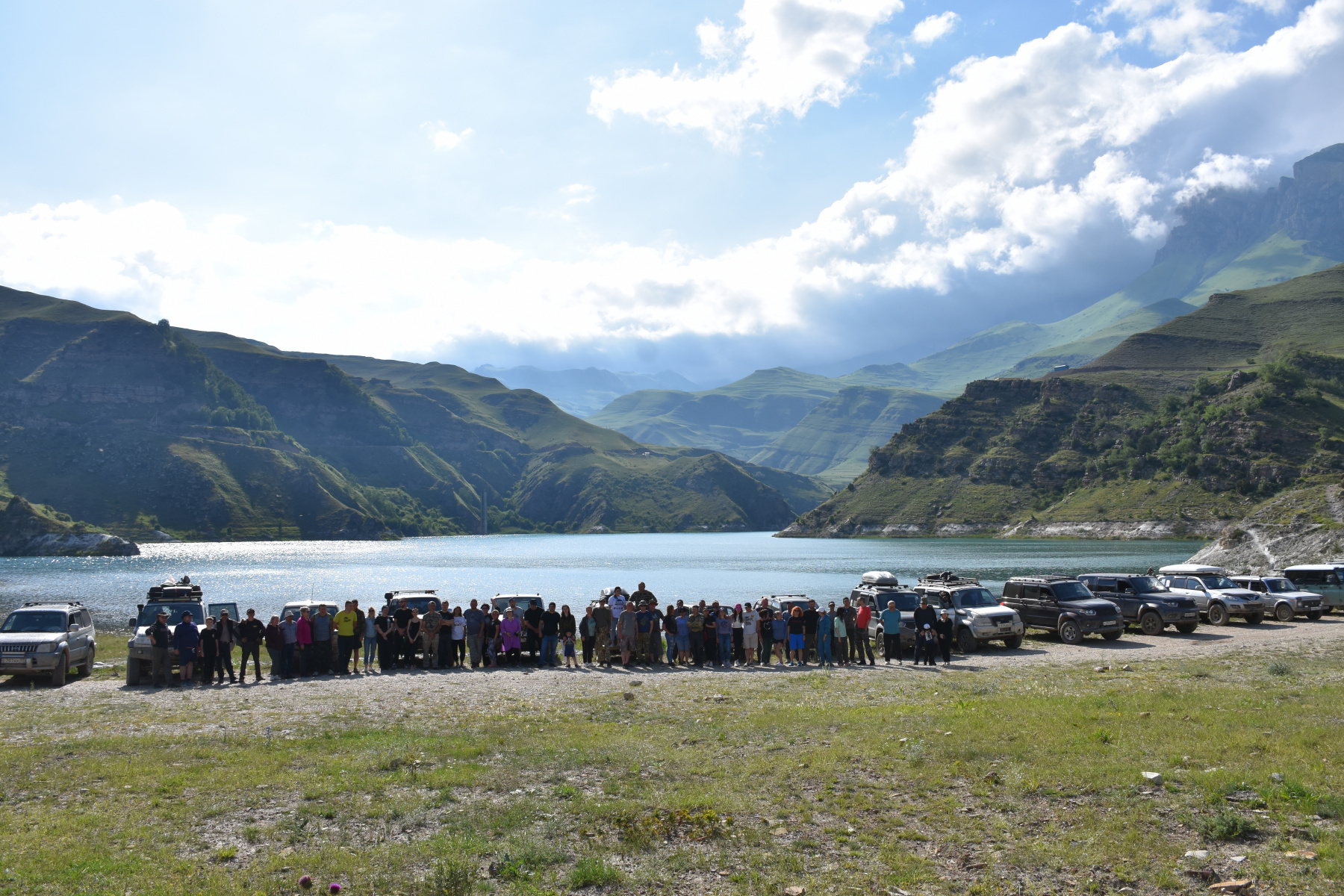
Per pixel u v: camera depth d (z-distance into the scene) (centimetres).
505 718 1834
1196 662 2497
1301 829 923
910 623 3152
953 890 816
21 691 2408
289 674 2712
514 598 3334
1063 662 2689
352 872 874
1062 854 887
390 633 2864
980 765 1248
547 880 853
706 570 12206
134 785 1230
